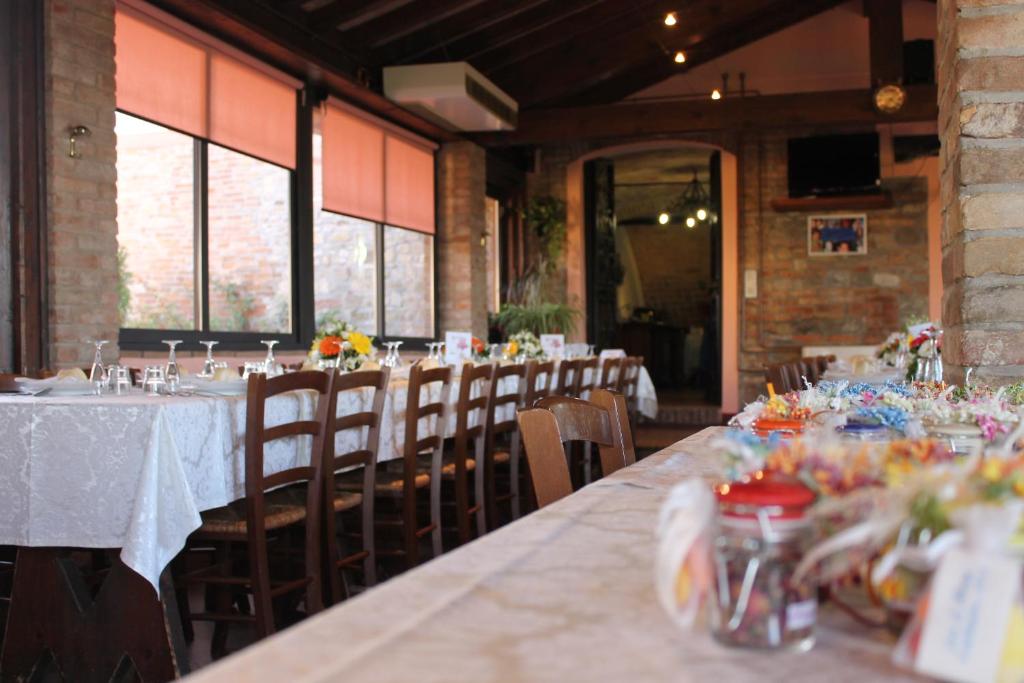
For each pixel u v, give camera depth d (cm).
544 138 955
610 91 1110
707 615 73
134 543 243
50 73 465
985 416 161
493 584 86
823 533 71
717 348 1112
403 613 77
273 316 703
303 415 326
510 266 1118
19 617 259
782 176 1087
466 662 65
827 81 1087
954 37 246
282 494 340
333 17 684
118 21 537
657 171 1390
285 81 692
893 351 662
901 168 1059
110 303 494
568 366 568
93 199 486
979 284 239
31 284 459
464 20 796
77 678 257
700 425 1102
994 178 238
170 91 579
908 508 68
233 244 667
